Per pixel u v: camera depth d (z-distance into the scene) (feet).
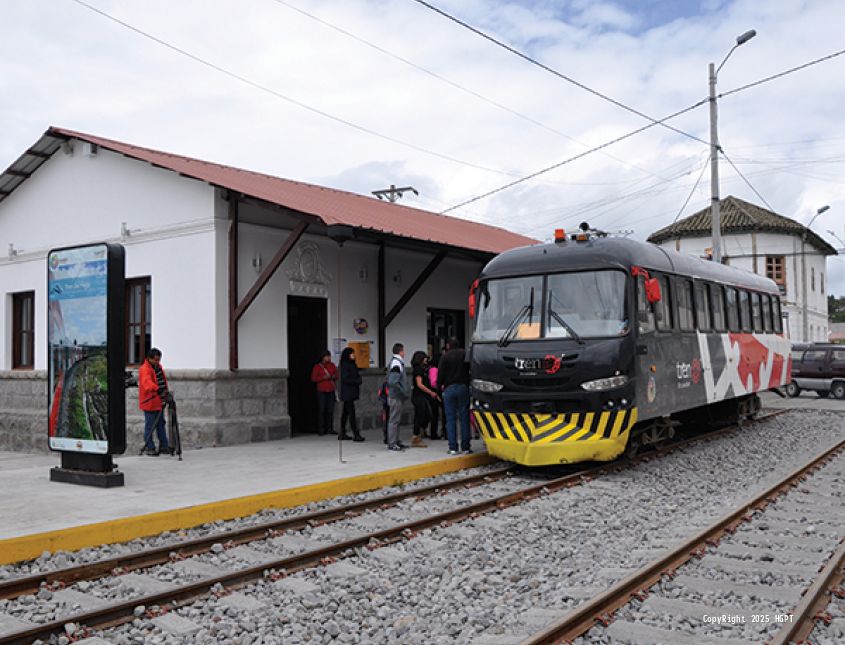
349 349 48.16
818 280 160.45
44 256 56.80
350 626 17.97
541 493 33.42
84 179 54.13
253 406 47.73
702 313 48.49
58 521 25.46
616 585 19.38
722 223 146.30
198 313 46.85
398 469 36.52
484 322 40.45
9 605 19.04
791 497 32.96
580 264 38.75
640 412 37.65
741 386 55.11
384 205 69.31
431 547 24.84
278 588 20.62
